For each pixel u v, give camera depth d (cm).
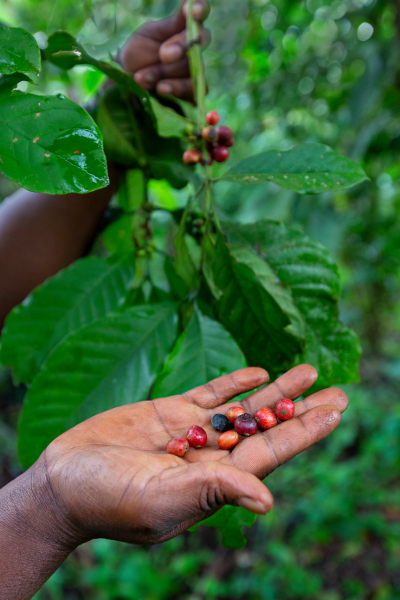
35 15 87
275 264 48
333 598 108
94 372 45
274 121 131
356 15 96
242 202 115
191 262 49
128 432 41
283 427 39
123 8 88
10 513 37
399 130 113
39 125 33
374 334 203
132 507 35
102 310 49
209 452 42
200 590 110
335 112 118
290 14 105
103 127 51
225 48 111
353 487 136
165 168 51
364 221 138
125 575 110
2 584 37
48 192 32
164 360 46
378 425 163
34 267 58
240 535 42
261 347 48
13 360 48
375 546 122
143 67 54
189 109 55
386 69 91
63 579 110
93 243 61
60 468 37
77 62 47
